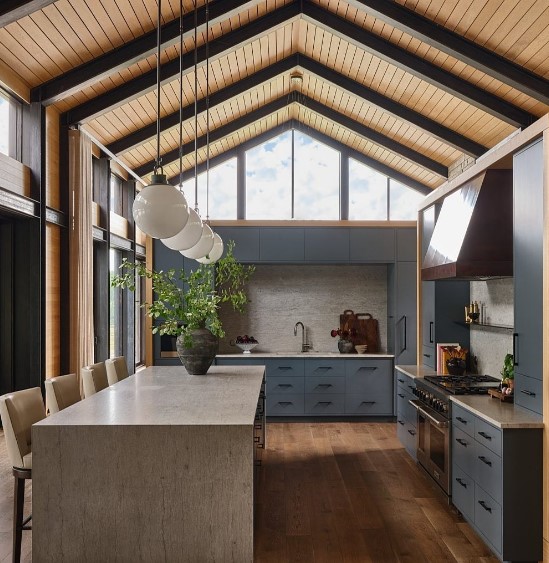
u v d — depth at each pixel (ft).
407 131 21.68
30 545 9.77
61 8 12.59
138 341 25.67
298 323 24.23
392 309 22.44
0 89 14.15
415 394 14.90
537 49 13.62
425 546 10.32
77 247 17.01
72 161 17.03
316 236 22.29
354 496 12.96
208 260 14.56
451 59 15.70
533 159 9.87
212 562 7.93
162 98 18.93
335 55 18.69
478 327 15.75
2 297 15.30
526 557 9.27
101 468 7.94
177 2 14.25
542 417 9.53
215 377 13.37
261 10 16.14
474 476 10.69
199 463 7.94
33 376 15.20
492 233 12.43
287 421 21.81
